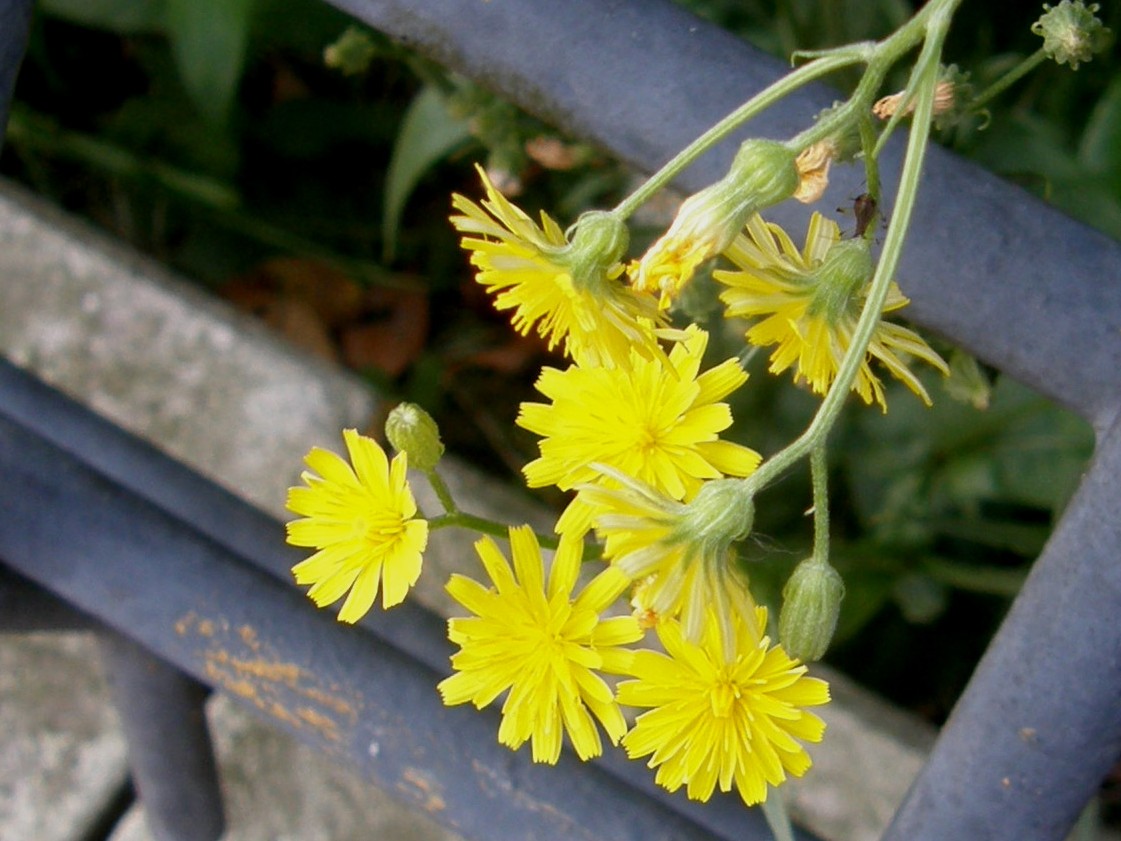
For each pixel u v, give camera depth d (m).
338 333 0.42
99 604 0.19
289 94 0.42
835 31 0.30
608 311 0.16
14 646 0.37
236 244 0.43
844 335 0.16
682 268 0.15
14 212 0.40
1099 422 0.15
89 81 0.43
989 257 0.15
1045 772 0.15
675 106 0.16
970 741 0.16
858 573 0.34
